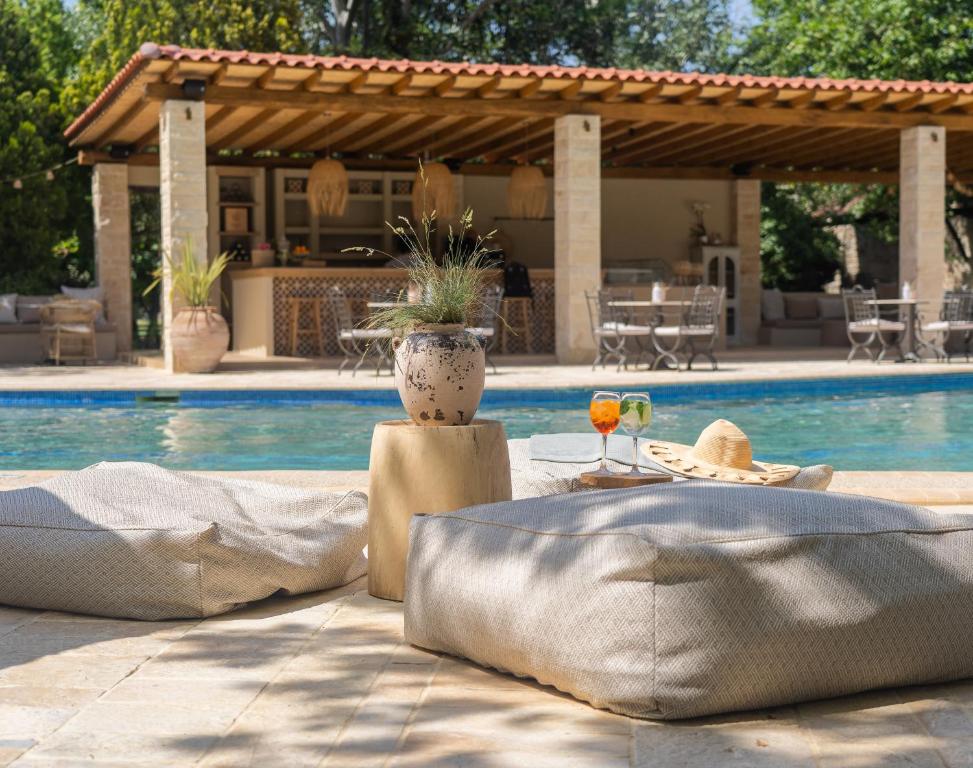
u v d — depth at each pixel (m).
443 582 2.80
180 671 2.73
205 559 3.18
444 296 3.50
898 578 2.54
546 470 4.16
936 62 19.56
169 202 11.16
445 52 22.56
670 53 26.48
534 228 17.47
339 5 22.56
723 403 9.55
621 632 2.40
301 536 3.46
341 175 13.82
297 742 2.26
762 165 18.03
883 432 7.81
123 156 15.17
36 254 18.06
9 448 7.18
